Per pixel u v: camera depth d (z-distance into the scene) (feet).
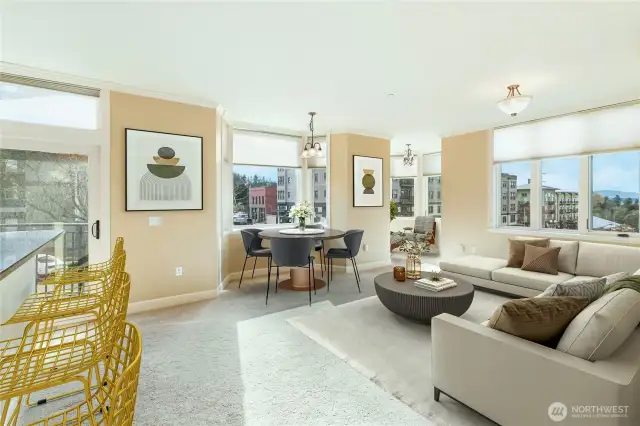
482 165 17.12
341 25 7.43
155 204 11.90
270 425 5.64
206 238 13.12
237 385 6.85
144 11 6.82
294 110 14.32
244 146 17.29
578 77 10.48
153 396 6.46
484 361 5.35
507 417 5.04
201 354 8.22
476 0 6.47
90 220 10.88
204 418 5.81
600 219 13.44
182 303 12.46
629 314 4.91
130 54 8.82
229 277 15.96
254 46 8.41
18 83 9.67
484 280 13.17
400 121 16.21
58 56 8.91
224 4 6.60
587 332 4.72
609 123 12.79
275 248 12.72
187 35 7.84
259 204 18.22
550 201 14.97
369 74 10.23
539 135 14.96
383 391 6.65
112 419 2.25
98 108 10.85
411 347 8.61
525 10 6.82
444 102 13.11
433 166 25.13
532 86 11.28
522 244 13.33
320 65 9.59
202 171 12.94
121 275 5.73
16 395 3.55
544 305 5.33
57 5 6.56
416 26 7.46
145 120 11.65
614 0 6.43
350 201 18.13
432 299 9.25
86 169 10.86
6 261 5.20
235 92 11.91
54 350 4.59
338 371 7.41
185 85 11.20
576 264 12.13
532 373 4.75
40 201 10.19
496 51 8.70
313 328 9.92
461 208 18.12
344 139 18.02
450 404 6.21
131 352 3.22
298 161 19.13
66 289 9.25
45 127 9.96
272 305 12.21
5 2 6.43
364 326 10.06
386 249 19.77
